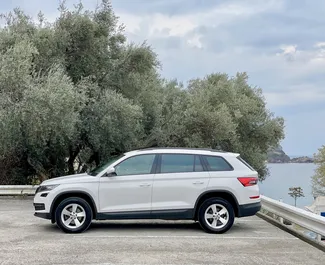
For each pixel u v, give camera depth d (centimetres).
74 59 1820
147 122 2091
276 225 1024
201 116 2017
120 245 775
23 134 1491
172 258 681
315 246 782
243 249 755
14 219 1076
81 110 1641
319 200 3497
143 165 909
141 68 1969
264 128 2514
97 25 1812
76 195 902
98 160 1928
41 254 699
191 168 909
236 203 902
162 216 887
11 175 1798
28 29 1742
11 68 1388
